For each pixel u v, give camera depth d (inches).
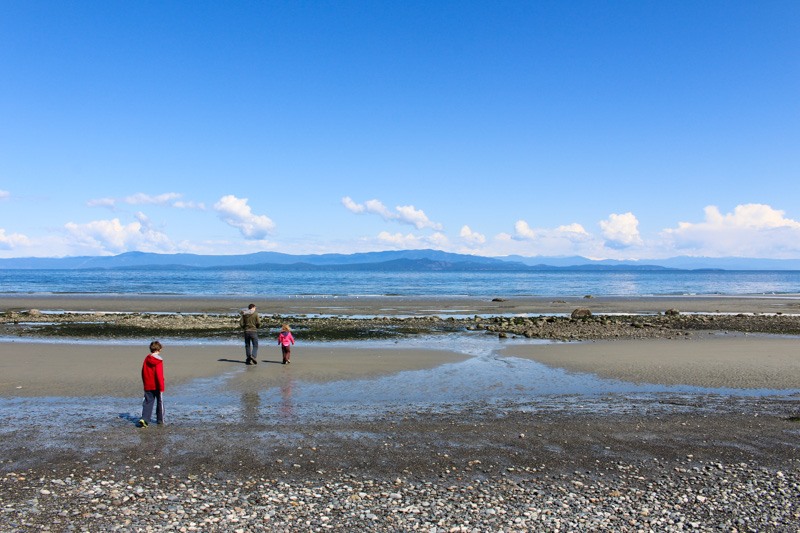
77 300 2603.3
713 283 6363.2
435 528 319.6
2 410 584.4
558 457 448.5
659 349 1036.5
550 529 320.2
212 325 1453.0
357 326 1461.6
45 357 909.8
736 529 322.7
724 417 574.9
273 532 313.0
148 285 4685.0
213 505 348.5
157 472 406.3
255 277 7691.9
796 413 593.3
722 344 1109.1
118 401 629.0
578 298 3038.9
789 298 3132.4
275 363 871.7
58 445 465.7
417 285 5044.3
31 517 327.9
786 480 401.1
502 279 7258.9
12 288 4035.4
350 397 657.0
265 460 433.7
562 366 864.9
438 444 478.6
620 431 521.7
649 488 384.5
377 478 399.2
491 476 405.7
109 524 320.2
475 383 741.3
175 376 766.5
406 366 858.1
